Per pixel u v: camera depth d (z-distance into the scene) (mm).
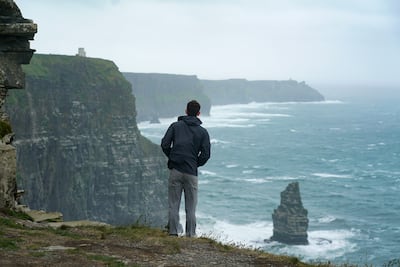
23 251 7246
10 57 13172
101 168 122812
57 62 126562
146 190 129375
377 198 136875
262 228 104625
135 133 134625
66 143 116625
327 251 87250
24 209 11477
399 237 96938
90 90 127625
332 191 146750
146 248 8305
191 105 10164
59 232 9086
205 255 8180
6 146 10891
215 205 128500
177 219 9852
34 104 111812
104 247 8031
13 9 12953
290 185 92375
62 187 114188
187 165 9820
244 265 7723
